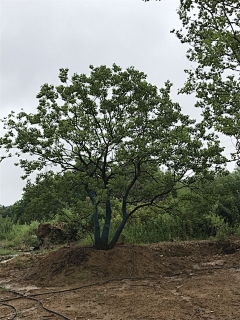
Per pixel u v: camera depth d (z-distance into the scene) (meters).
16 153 10.23
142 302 5.72
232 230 12.66
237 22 6.02
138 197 11.32
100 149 10.72
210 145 8.88
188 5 6.58
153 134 9.95
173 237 13.56
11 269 10.16
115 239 10.62
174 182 9.64
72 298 6.52
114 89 10.66
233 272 7.68
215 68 6.43
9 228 21.56
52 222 18.61
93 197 10.80
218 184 14.66
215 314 4.69
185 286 6.75
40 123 10.52
